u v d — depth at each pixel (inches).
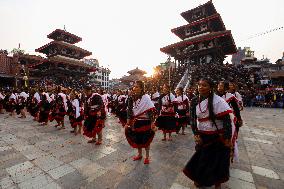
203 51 1428.4
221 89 189.3
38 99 426.3
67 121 443.2
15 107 493.0
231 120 122.6
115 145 254.8
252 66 2078.0
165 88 269.6
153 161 200.1
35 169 180.2
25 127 365.1
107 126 392.5
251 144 273.4
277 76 1637.6
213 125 126.0
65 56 1876.2
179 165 190.7
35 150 232.4
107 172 174.6
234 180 161.0
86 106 253.9
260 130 374.0
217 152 125.1
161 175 169.3
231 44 1599.4
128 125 192.7
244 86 1059.3
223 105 121.4
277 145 269.4
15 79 1622.8
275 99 986.7
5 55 1662.2
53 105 361.1
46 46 1835.6
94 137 264.2
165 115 271.4
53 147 243.9
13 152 225.3
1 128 354.6
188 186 151.3
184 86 1034.7
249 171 179.0
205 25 1529.3
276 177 167.8
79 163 194.1
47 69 1742.1
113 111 574.2
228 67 1134.4
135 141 189.0
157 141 276.1
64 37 1930.4
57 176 166.7
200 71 1126.4
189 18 1718.8
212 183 121.3
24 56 1777.8
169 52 1648.6
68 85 1617.9
